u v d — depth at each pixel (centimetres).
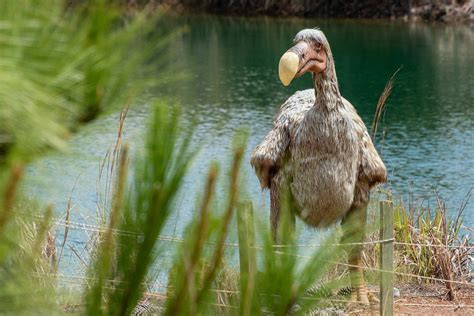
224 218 332
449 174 2466
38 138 264
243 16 7406
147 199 323
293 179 1182
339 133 1152
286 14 7362
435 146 2911
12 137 268
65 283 427
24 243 315
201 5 7488
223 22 7088
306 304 356
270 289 352
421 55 5203
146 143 321
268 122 3384
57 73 272
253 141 2991
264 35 6406
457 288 1370
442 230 1459
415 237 1453
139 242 330
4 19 265
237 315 354
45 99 264
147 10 291
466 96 3928
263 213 357
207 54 5531
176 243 343
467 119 3412
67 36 276
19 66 263
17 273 307
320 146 1153
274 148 1197
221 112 3556
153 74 299
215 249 338
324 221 1191
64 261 1097
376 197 1330
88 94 282
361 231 451
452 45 5572
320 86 1145
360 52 5406
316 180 1162
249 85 4356
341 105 1161
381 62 5019
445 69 4684
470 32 6150
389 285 1143
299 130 1166
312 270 354
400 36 6041
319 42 1126
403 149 2880
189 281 335
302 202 1179
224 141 2822
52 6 274
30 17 270
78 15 279
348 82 4453
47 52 271
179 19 6594
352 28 6562
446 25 6525
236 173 328
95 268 343
